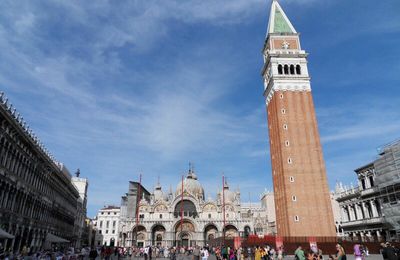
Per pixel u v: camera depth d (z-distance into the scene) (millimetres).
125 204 156500
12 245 55438
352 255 71250
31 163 63344
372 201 84438
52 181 80312
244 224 135000
